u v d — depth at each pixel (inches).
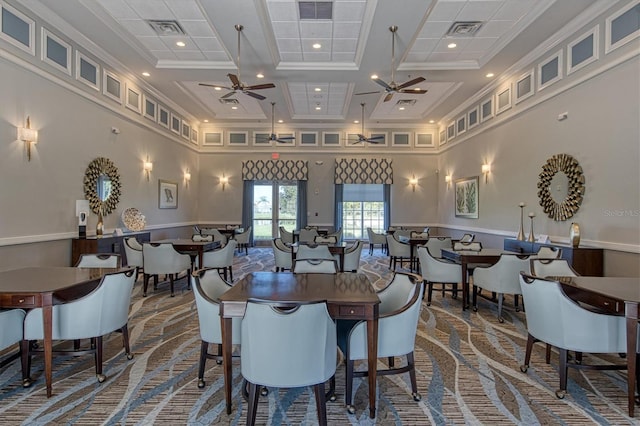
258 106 339.9
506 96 249.6
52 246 181.0
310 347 72.4
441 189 393.1
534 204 218.4
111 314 103.4
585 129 174.6
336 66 238.4
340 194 407.8
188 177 374.3
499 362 115.1
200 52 223.1
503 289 153.8
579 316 90.5
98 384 98.9
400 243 270.4
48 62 175.6
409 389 97.8
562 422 82.8
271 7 174.7
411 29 185.8
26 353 96.6
